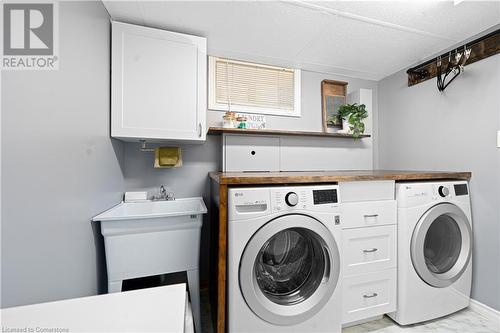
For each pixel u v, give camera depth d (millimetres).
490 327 1384
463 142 1610
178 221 1196
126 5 1236
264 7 1294
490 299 1446
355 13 1349
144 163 1725
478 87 1519
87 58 984
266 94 2029
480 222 1501
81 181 922
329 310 1203
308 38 1629
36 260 664
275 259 1252
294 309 1136
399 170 2145
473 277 1536
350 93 2289
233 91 1943
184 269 1222
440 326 1402
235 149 1868
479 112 1515
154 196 1735
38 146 674
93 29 1053
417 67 1896
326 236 1177
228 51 1819
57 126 761
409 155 2047
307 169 2109
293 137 2068
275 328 1113
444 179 1566
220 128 1714
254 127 1894
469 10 1316
